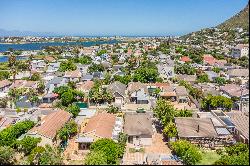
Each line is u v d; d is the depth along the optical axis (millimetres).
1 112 105250
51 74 169625
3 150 66125
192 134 75812
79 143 74562
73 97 117625
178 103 120438
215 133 76500
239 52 143750
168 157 68125
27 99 120000
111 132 79250
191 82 147250
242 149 67500
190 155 63344
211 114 92688
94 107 114750
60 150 71625
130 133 78812
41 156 64562
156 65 192625
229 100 102375
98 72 173000
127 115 92938
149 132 79188
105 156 63688
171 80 158000
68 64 189875
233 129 80375
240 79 127000
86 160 63281
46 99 119250
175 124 80062
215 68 170625
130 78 154125
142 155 71750
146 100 116312
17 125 81562
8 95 125812
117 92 120062
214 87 132875
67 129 80375
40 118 92125
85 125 92438
